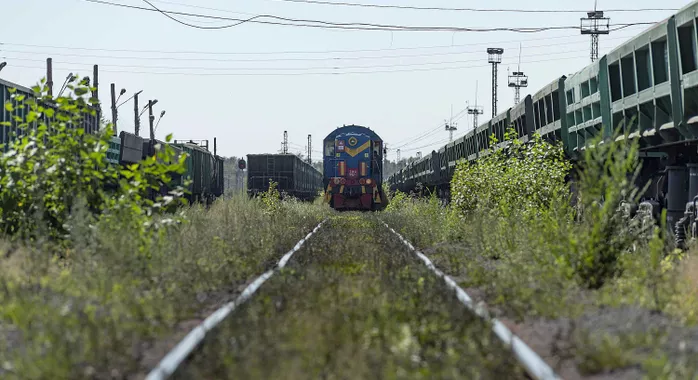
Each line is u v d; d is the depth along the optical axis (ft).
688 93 64.44
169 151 65.16
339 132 230.68
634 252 65.36
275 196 161.79
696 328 38.83
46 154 66.13
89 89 69.05
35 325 38.65
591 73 87.86
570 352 34.71
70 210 66.13
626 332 37.27
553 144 107.55
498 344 34.91
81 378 30.09
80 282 50.42
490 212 102.06
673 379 28.94
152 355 35.42
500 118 140.77
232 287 59.52
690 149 70.38
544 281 53.52
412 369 31.19
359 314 43.06
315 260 78.07
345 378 30.25
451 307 45.24
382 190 234.99
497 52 354.13
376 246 95.66
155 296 48.98
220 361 32.12
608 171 70.03
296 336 37.11
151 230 63.31
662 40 69.87
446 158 213.87
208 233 78.84
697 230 64.28
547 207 91.56
